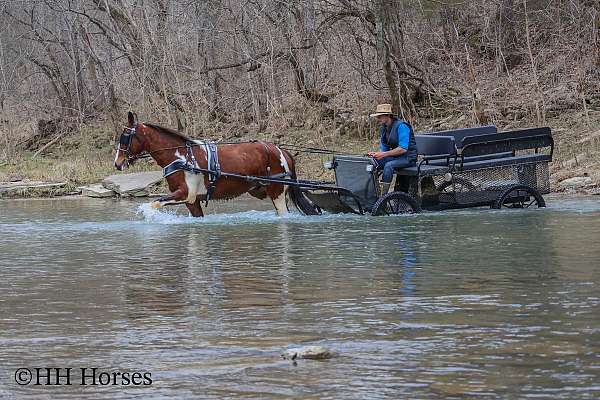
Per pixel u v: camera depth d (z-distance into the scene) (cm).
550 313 809
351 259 1134
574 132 2414
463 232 1334
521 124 2561
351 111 2834
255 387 629
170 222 1603
